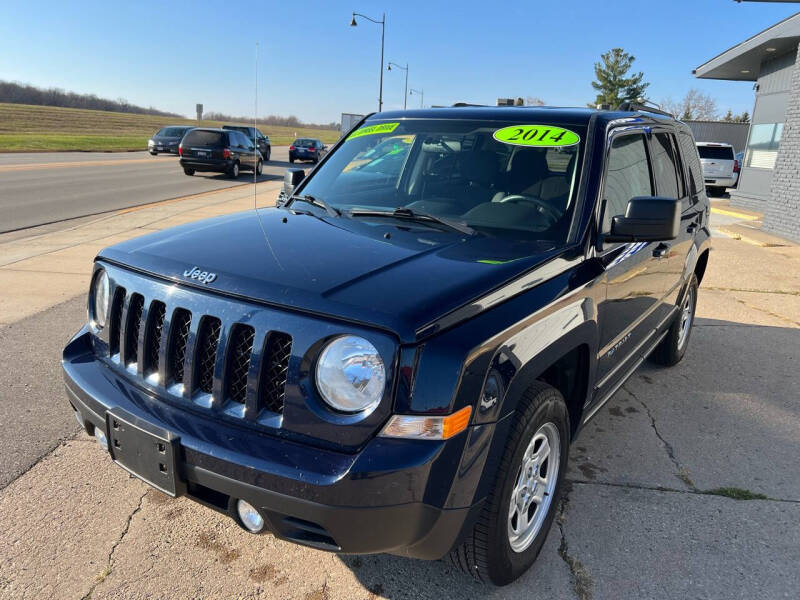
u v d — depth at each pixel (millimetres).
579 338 2625
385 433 1943
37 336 5168
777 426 4035
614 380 3457
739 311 6738
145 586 2461
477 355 2039
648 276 3623
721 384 4715
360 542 1964
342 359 1970
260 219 3041
